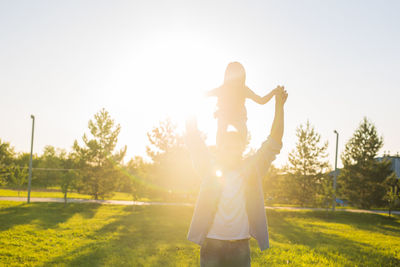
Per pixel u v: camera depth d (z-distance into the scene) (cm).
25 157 6016
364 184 3712
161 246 1031
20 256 839
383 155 4119
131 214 2106
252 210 113
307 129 3822
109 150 3022
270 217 2441
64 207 2252
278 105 117
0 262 779
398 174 4450
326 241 1312
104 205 2536
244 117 120
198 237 110
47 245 999
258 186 115
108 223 1565
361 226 2105
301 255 965
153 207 2494
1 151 3872
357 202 3762
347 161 3866
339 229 1858
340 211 2855
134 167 2973
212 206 111
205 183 113
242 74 120
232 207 111
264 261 842
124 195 4403
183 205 2672
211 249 109
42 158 6606
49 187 5072
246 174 114
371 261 930
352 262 900
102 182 3023
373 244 1292
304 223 2153
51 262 802
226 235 109
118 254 894
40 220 1534
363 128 3797
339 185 3947
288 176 3916
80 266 766
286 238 1362
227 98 119
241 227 111
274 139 116
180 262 825
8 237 1077
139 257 873
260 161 116
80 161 2986
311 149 3803
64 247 977
